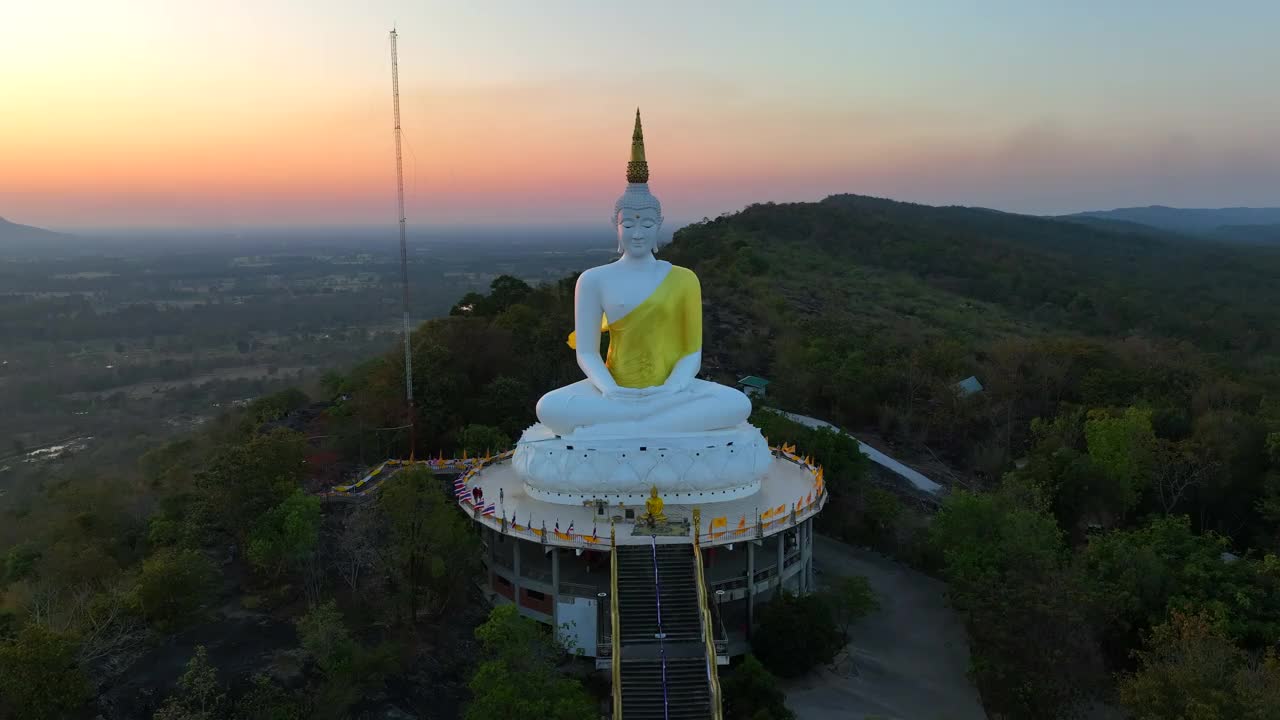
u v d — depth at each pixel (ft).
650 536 106.32
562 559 117.50
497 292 237.86
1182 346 269.23
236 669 83.56
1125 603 103.24
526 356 188.65
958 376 225.56
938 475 184.34
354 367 233.14
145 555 109.29
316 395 209.46
